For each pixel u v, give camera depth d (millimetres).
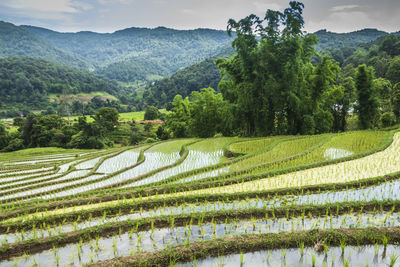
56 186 16719
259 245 6965
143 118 86750
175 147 28734
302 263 6410
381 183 11305
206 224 8586
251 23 27219
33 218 9359
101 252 7293
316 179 12141
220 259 6676
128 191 11969
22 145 54688
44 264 6840
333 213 8781
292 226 8062
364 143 20266
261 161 16812
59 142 54344
